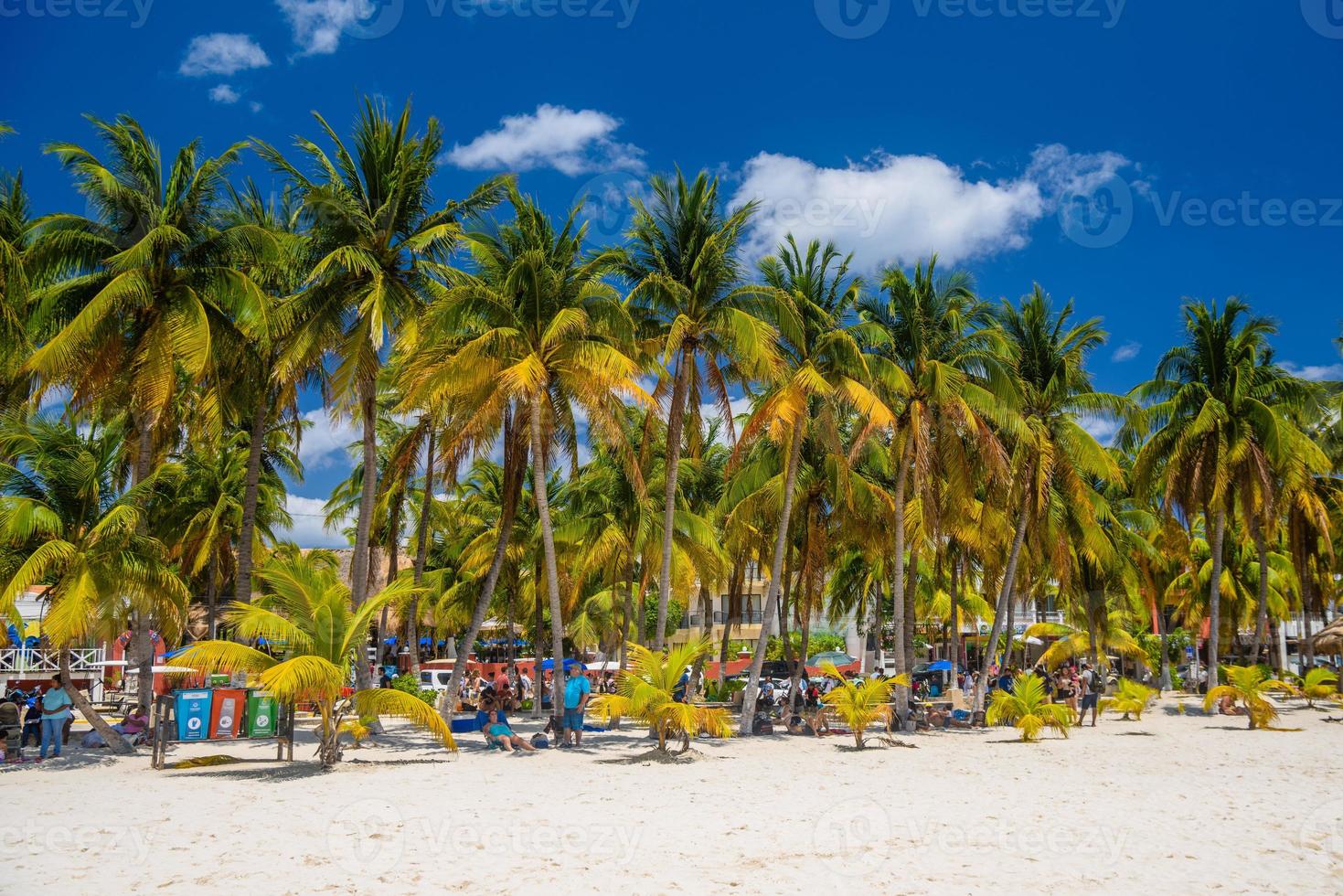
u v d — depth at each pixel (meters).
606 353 21.58
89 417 25.84
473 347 21.14
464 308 21.86
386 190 24.17
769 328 23.92
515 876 9.51
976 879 9.58
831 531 33.72
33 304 21.95
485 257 23.05
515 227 23.25
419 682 34.75
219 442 28.22
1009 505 32.66
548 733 25.11
